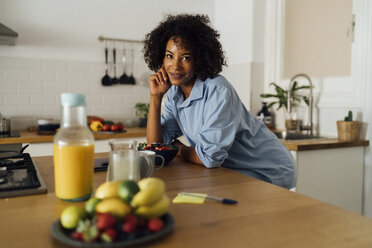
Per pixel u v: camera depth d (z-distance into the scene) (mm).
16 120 3188
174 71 1394
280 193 973
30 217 778
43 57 3244
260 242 650
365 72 2430
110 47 3494
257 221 756
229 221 756
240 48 3494
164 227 672
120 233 617
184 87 1518
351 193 2467
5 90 3135
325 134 2762
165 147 1364
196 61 1374
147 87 3691
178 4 3756
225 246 632
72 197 877
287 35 3178
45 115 3285
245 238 668
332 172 2379
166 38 1476
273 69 3289
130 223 620
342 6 2613
